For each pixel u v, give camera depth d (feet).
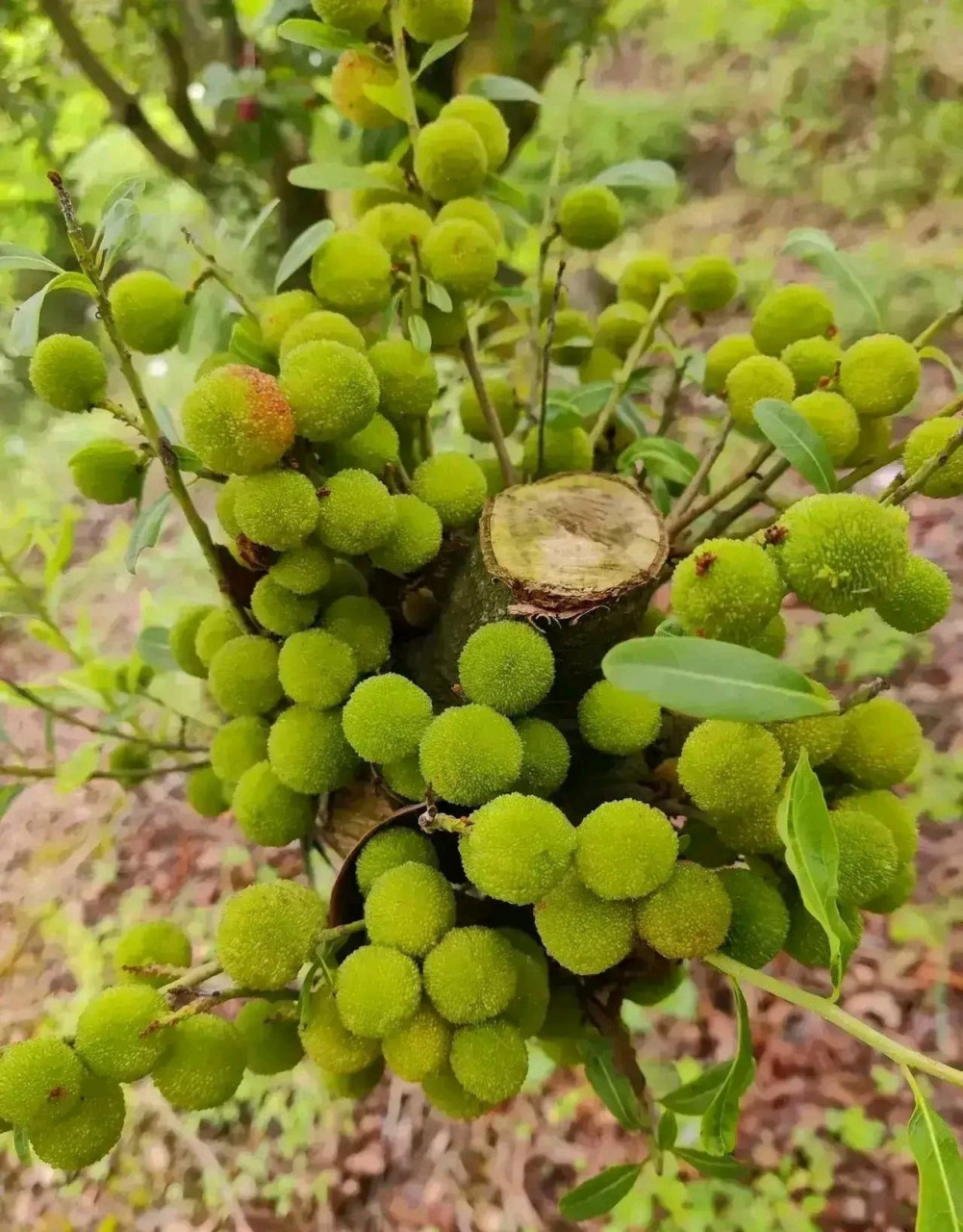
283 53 1.51
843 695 1.84
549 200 1.08
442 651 0.87
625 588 0.75
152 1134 1.48
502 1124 1.43
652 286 1.12
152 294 0.84
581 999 0.89
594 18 1.47
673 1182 1.35
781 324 0.91
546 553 0.78
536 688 0.72
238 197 1.65
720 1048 1.48
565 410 1.02
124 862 1.80
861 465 0.89
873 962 1.56
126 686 1.25
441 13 0.89
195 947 1.65
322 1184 1.41
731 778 0.64
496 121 0.96
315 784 0.82
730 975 0.67
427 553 0.83
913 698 1.84
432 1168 1.41
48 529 1.89
